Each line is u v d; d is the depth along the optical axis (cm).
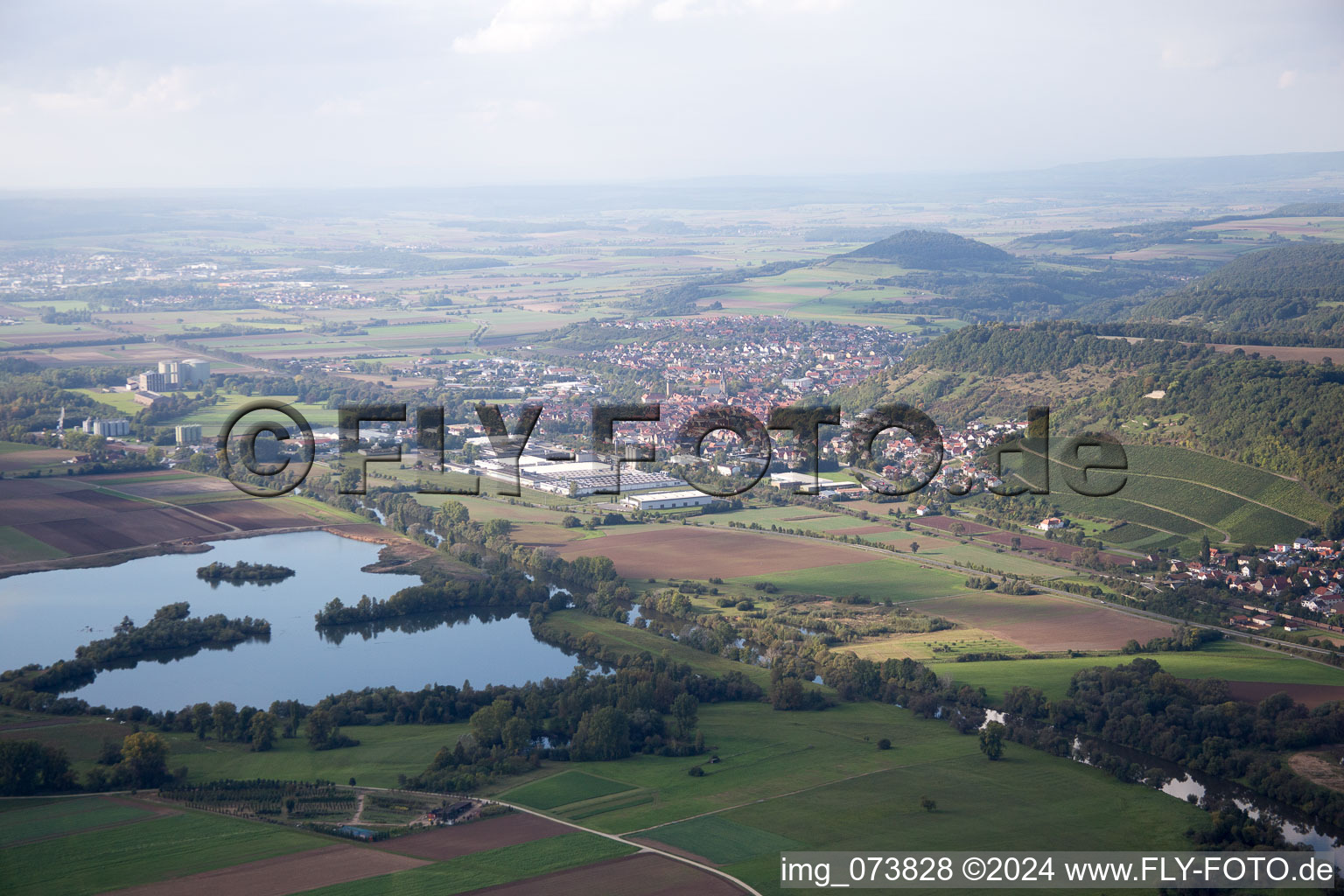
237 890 18112
